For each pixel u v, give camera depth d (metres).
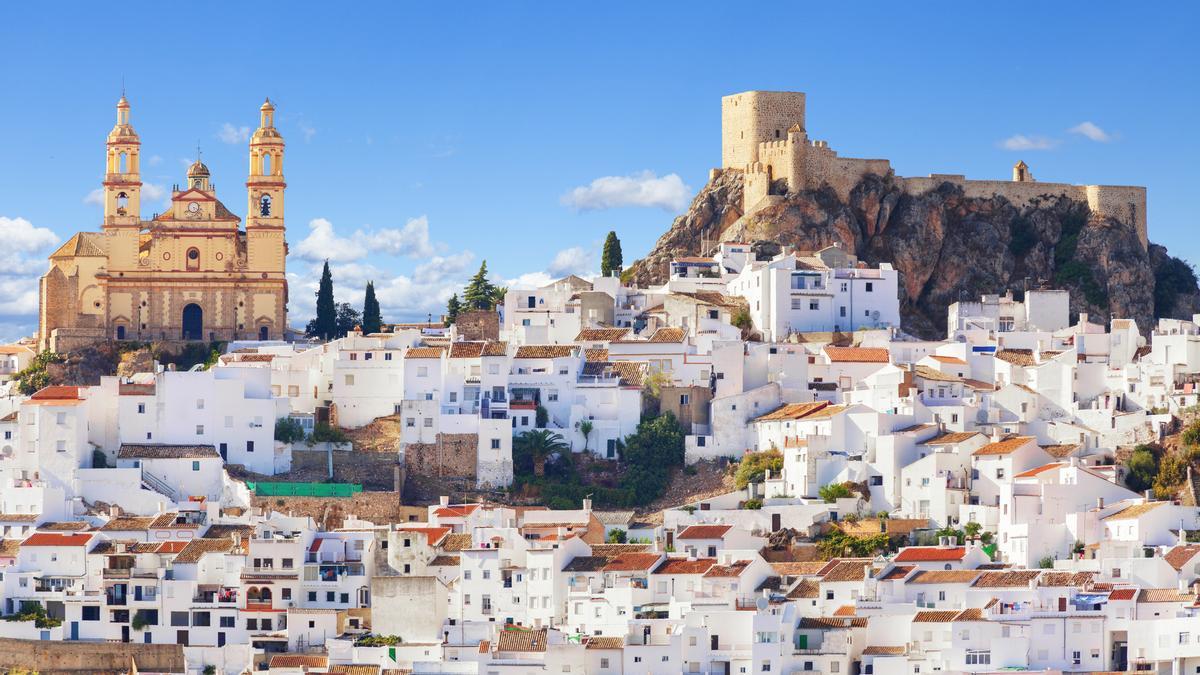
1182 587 199.00
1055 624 194.62
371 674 197.12
